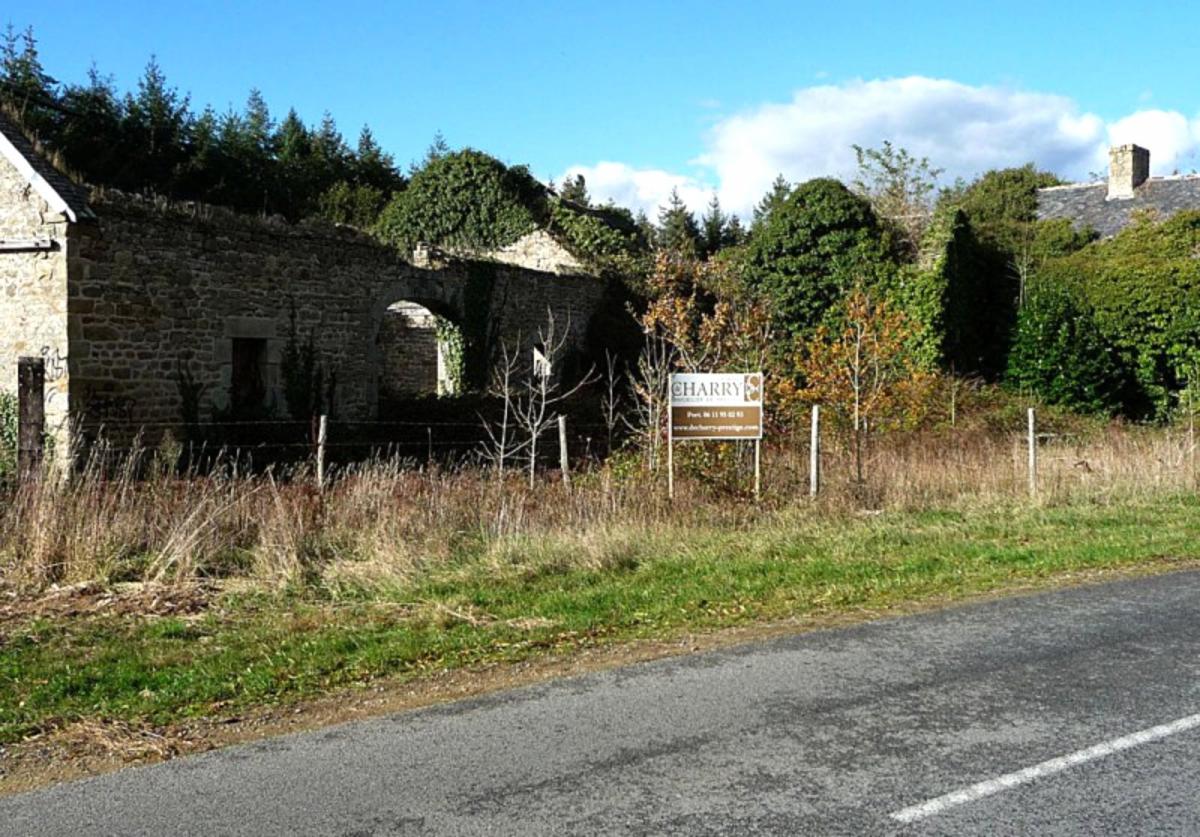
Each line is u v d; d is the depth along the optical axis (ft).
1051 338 77.61
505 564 28.78
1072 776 14.01
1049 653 20.31
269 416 55.11
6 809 13.37
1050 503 42.04
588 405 71.46
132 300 47.91
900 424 54.39
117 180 114.83
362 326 61.57
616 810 13.02
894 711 16.78
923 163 94.79
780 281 84.58
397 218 98.99
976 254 87.25
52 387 45.39
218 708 17.43
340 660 19.98
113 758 15.21
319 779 14.19
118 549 27.89
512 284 75.82
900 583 27.25
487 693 18.03
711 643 21.31
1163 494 43.80
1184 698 17.44
